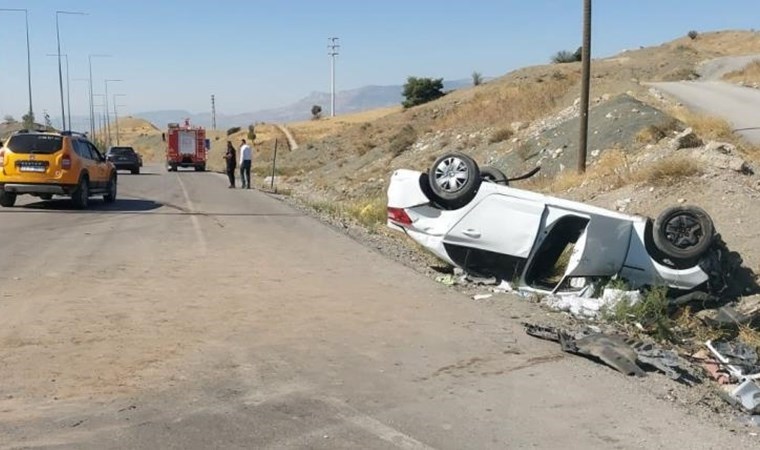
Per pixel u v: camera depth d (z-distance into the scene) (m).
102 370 5.97
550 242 10.66
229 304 8.39
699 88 41.22
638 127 22.81
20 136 18.56
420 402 5.51
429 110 53.84
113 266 10.56
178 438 4.72
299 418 5.12
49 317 7.54
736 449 4.89
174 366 6.13
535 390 5.86
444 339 7.23
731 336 8.73
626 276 9.66
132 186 29.94
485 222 10.13
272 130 115.19
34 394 5.41
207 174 45.50
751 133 23.42
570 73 52.88
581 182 18.23
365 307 8.47
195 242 13.14
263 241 13.52
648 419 5.34
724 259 9.90
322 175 46.84
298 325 7.58
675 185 13.89
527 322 8.15
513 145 31.47
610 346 6.85
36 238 13.27
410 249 13.96
